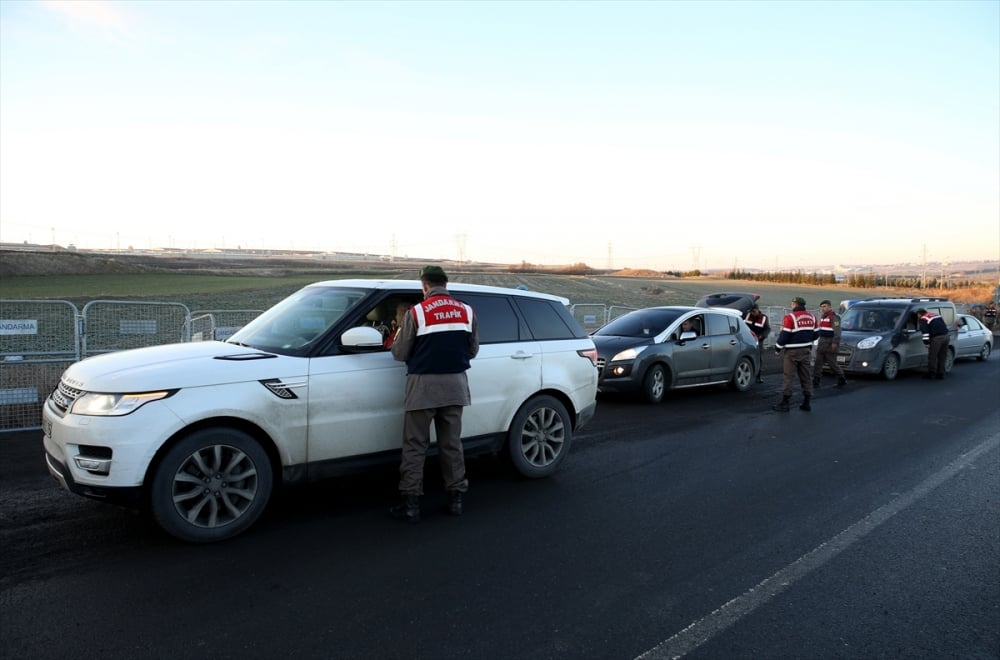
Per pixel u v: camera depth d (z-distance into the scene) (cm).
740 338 1272
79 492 419
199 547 436
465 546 454
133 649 313
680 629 348
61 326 1016
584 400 655
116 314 1036
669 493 591
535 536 477
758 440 824
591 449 757
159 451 423
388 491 570
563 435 634
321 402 481
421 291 561
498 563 427
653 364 1095
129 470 409
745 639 340
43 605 353
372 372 506
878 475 668
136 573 395
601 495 580
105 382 421
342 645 321
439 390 489
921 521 530
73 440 415
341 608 359
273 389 461
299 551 436
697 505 559
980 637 347
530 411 609
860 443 817
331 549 441
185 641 321
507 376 585
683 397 1191
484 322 589
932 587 407
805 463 712
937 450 784
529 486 602
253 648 317
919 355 1562
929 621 364
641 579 409
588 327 1781
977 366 1848
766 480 641
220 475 445
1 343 981
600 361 1095
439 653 317
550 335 636
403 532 477
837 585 408
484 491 582
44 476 589
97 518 484
